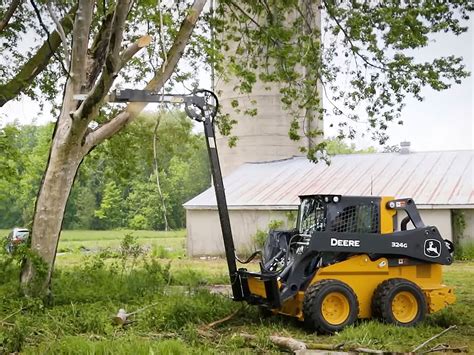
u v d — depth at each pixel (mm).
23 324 9422
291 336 9750
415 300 10391
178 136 17188
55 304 12148
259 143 32156
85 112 11617
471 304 13258
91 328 9820
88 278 14172
